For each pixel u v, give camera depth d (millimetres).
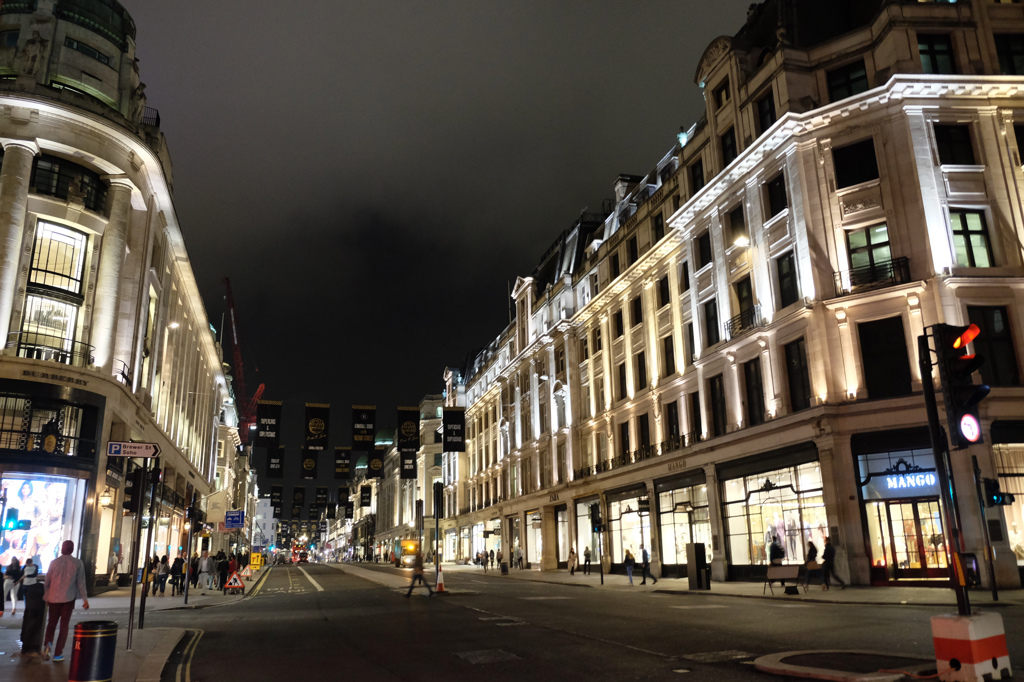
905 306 22359
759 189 27156
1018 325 21688
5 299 25078
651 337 35250
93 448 26297
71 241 28188
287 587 32781
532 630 13125
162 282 36469
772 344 25875
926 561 20906
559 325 45188
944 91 23328
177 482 45188
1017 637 10164
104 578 27984
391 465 116938
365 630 14000
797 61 25953
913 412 21578
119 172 28969
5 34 28797
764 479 26344
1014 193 22828
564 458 45594
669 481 32656
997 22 24344
